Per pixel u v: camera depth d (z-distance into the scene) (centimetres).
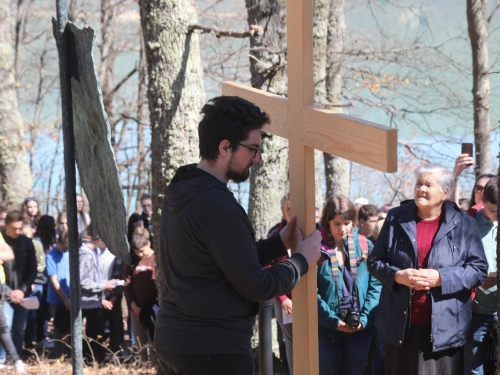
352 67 1098
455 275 347
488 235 450
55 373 613
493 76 1278
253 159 234
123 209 224
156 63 533
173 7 525
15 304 668
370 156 212
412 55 1177
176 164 532
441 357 359
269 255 258
